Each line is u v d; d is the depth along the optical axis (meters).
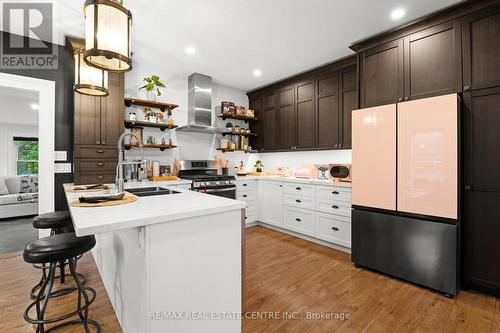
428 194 2.16
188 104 4.16
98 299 1.98
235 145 4.64
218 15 2.38
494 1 1.95
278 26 2.58
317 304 1.93
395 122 2.37
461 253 2.13
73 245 1.42
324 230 3.25
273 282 2.28
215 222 1.40
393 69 2.49
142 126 3.62
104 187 2.34
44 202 2.88
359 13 2.35
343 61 3.41
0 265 2.63
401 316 1.77
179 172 3.91
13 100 5.61
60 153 2.99
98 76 1.91
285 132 4.29
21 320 1.72
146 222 1.12
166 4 2.21
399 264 2.31
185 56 3.34
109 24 1.30
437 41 2.24
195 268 1.32
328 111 3.63
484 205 2.03
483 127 2.03
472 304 1.92
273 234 3.81
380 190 2.47
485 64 2.01
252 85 4.66
